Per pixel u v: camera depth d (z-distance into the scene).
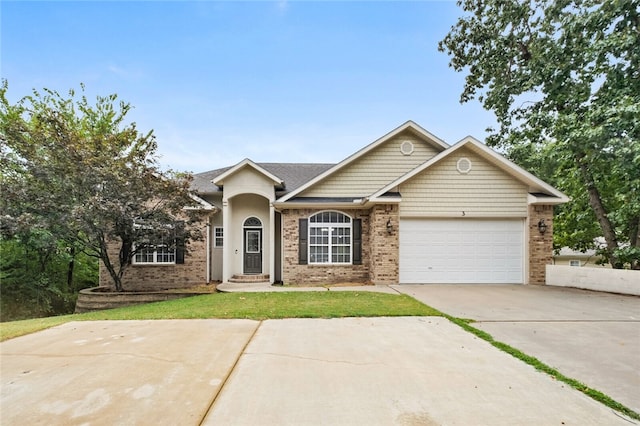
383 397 3.42
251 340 5.39
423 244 12.25
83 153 10.88
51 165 11.00
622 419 3.02
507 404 3.28
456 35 17.44
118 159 11.52
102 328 6.36
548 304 8.24
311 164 18.03
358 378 3.88
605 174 12.99
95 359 4.57
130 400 3.38
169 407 3.24
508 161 11.83
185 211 12.74
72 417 3.07
